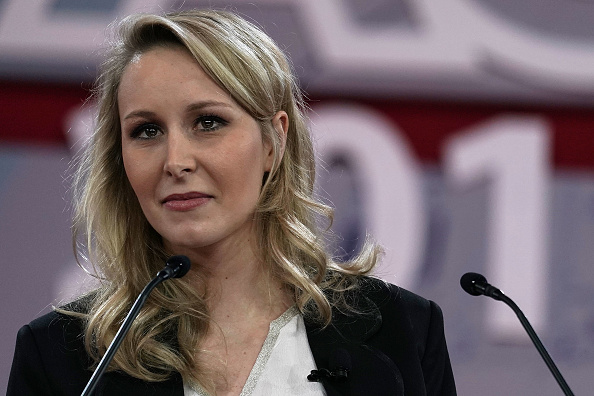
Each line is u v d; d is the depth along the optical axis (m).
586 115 13.58
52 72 13.57
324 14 13.52
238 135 6.12
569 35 13.64
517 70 13.57
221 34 6.17
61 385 6.17
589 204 13.51
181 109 6.00
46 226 13.51
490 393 13.29
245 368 6.23
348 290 6.84
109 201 6.63
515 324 13.26
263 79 6.25
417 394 6.41
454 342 13.34
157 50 6.15
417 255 13.40
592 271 13.44
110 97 6.46
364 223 13.45
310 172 6.97
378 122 13.54
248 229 6.52
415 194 13.47
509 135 13.52
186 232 6.05
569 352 13.36
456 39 13.59
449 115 13.59
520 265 13.38
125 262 6.55
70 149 13.55
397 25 13.63
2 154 13.55
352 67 13.52
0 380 13.45
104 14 13.61
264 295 6.55
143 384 6.09
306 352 6.35
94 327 6.27
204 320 6.35
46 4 13.64
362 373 6.25
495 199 13.48
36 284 13.45
